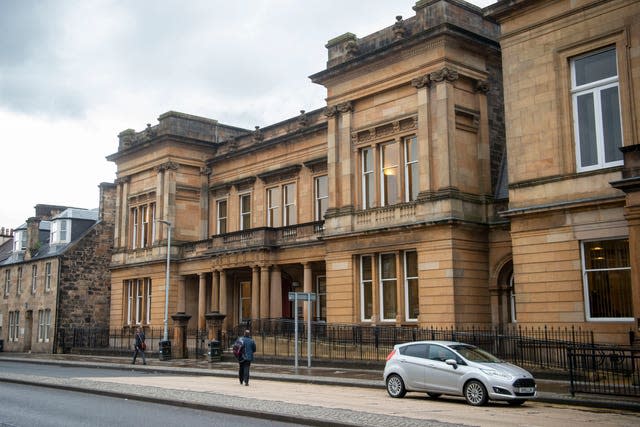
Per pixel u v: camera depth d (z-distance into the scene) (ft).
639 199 71.56
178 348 138.10
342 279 120.78
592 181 83.30
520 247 90.07
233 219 168.14
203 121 178.60
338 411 55.01
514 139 92.43
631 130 79.82
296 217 151.02
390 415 52.49
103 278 197.26
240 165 168.14
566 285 84.64
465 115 111.75
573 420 50.65
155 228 174.50
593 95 85.15
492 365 61.41
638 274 71.15
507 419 50.90
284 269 151.02
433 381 63.82
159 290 170.09
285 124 157.07
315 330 122.42
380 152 119.34
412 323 109.40
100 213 200.54
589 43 85.10
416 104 112.37
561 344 79.25
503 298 108.17
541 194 88.33
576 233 84.28
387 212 114.62
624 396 62.13
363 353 106.11
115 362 133.39
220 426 49.88
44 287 195.62
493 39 114.01
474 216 108.47
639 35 80.12
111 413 57.82
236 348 82.12
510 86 93.56
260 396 68.03
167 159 170.71
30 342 203.10
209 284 167.94
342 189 123.24
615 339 79.41
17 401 67.46
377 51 116.16
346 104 123.34
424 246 107.96
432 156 108.88
